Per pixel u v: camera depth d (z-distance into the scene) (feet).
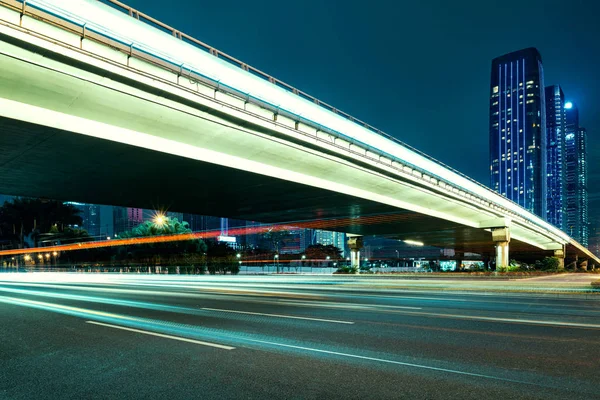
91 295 75.20
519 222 232.32
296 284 111.14
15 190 112.27
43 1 54.95
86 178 97.40
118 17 62.95
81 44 59.31
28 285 114.52
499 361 25.32
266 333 34.73
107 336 34.04
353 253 265.13
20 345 31.22
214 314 47.03
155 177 97.30
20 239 305.73
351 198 130.52
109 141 69.41
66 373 23.73
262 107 85.61
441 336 33.09
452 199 168.66
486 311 49.06
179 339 32.45
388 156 122.83
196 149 81.76
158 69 68.49
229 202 135.03
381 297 69.36
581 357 26.21
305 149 98.84
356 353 27.50
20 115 59.31
